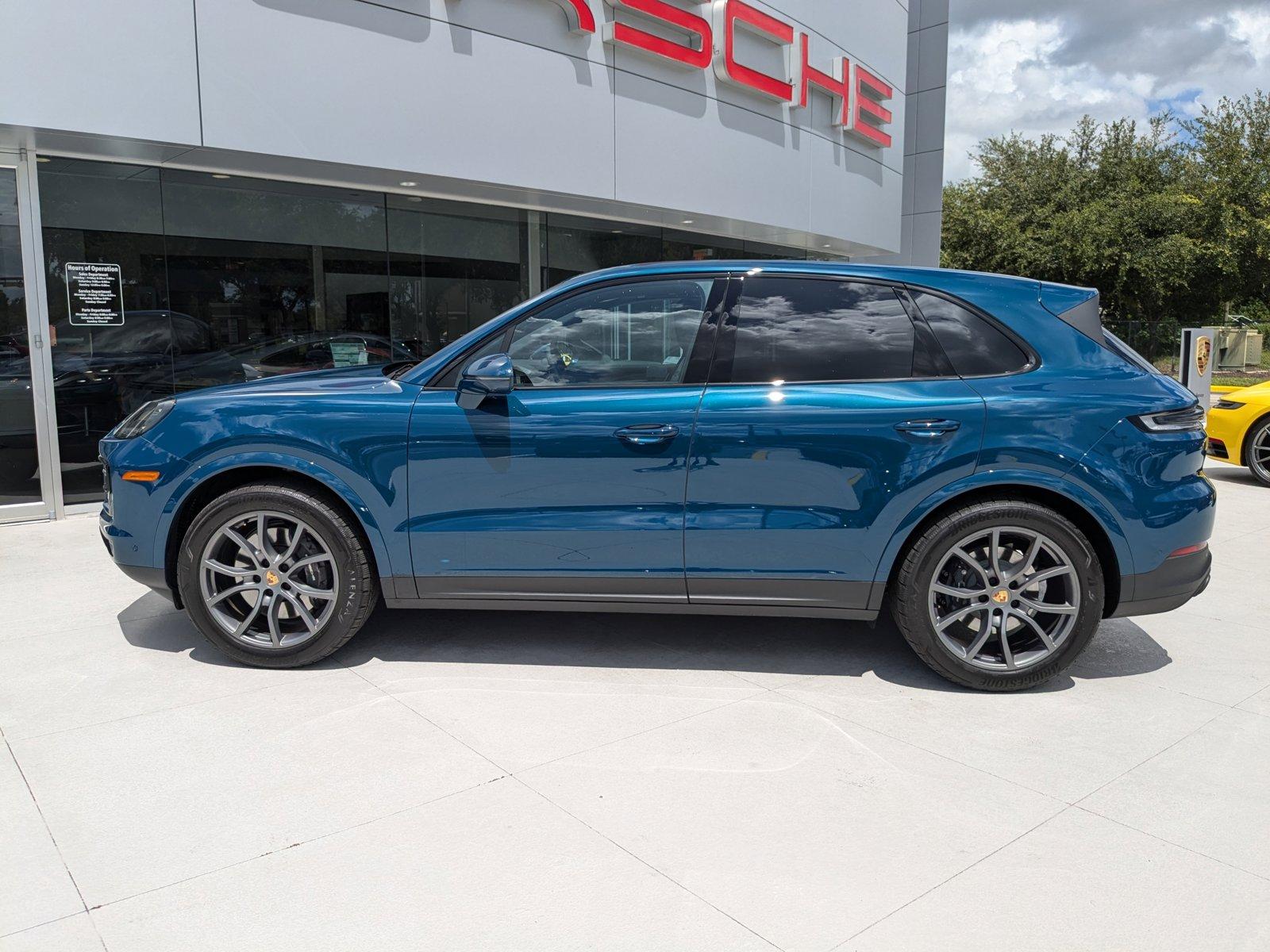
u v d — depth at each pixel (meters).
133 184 7.49
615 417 3.63
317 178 8.18
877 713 3.50
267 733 3.28
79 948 2.14
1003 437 3.52
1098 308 3.78
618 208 10.26
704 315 3.74
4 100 6.03
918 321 3.68
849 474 3.58
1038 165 34.84
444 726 3.35
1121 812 2.79
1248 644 4.38
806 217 12.59
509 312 3.82
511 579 3.77
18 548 6.13
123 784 2.91
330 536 3.76
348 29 7.48
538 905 2.31
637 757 3.12
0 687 3.69
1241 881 2.44
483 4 8.34
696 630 4.45
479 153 8.45
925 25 18.78
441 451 3.69
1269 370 22.73
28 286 6.93
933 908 2.31
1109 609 3.75
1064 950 2.16
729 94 10.98
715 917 2.27
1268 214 28.64
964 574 3.69
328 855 2.52
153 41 6.54
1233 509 7.89
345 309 8.84
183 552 3.80
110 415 7.51
